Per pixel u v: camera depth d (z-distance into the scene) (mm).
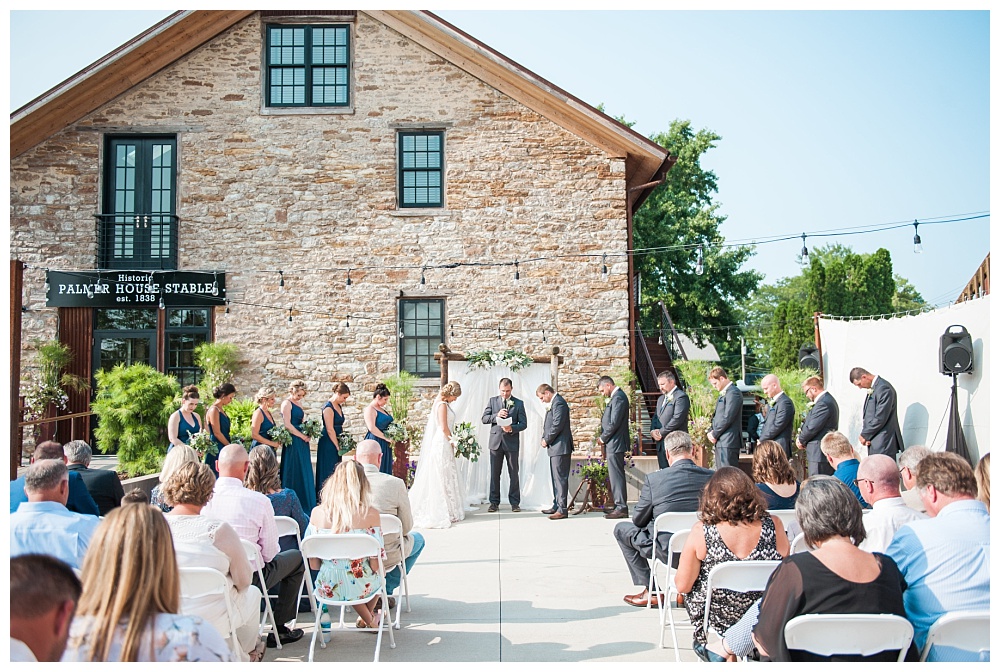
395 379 13742
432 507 9695
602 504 10680
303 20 14633
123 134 14430
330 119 14609
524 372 11406
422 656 4957
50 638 2676
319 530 5133
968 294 11695
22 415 13609
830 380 13125
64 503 4332
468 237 14562
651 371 17656
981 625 3303
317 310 14469
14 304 6578
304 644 5277
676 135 29250
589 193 14562
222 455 5215
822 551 3391
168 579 2887
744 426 18891
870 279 33969
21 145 14273
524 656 4930
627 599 6160
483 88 14648
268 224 14492
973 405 9234
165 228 14531
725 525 4316
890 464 4324
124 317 14500
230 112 14523
